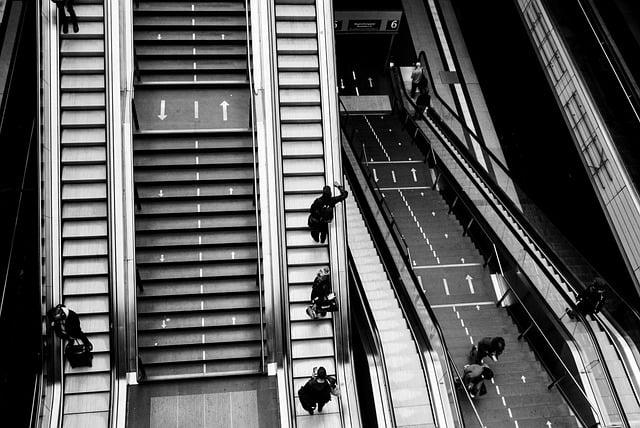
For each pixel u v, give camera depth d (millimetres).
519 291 19609
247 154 17328
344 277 16281
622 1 19953
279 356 15672
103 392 15016
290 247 16656
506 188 21609
